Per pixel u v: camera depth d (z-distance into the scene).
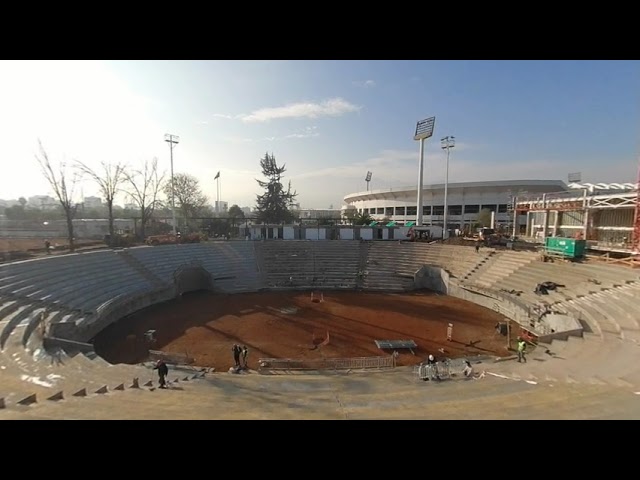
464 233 56.59
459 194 85.56
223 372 18.83
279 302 33.81
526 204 45.84
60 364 16.33
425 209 90.06
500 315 29.69
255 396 13.06
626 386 12.74
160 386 14.61
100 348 22.22
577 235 36.84
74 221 65.50
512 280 33.12
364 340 24.14
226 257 43.66
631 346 18.02
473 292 34.12
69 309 23.97
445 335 25.11
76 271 29.52
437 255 43.41
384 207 101.69
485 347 23.00
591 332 21.39
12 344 17.47
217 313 29.94
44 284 25.53
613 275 26.89
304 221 75.81
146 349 22.19
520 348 19.58
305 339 24.27
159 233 64.94
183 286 37.28
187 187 81.75
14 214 85.88
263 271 42.66
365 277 41.69
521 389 13.30
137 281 33.16
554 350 19.73
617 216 34.34
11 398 11.45
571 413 9.51
